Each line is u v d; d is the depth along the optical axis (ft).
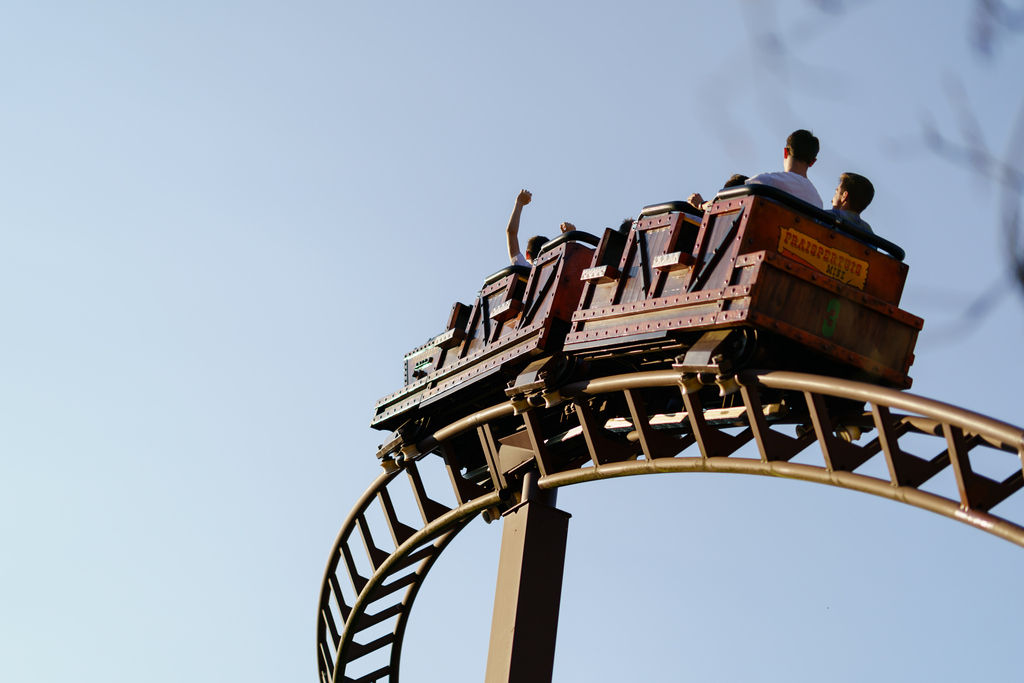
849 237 35.06
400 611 63.46
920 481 31.35
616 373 42.96
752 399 34.30
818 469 32.96
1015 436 27.32
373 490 57.00
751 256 32.99
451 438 51.19
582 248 43.09
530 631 41.88
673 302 35.32
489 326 46.62
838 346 33.45
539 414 47.88
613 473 40.60
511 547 44.11
